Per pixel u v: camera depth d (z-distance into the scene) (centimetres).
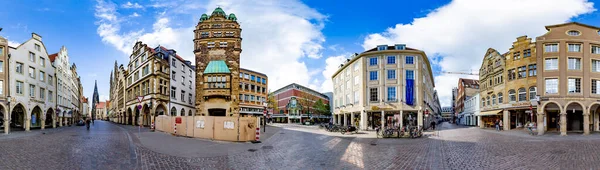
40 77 4006
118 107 6875
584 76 3097
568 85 3083
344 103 5053
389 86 4175
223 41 3962
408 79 4153
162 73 4259
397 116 4122
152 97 4075
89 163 1067
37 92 3884
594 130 3444
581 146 1748
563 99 3036
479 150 1595
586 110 3038
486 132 3362
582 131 3366
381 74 4212
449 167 1093
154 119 3262
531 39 3766
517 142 2052
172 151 1417
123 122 5716
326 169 1045
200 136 2131
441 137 2536
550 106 3172
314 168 1060
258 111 7431
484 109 4875
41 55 4034
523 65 3800
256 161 1191
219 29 3972
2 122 3534
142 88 4472
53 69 4503
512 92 3969
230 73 3869
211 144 1745
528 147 1723
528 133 3148
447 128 4662
